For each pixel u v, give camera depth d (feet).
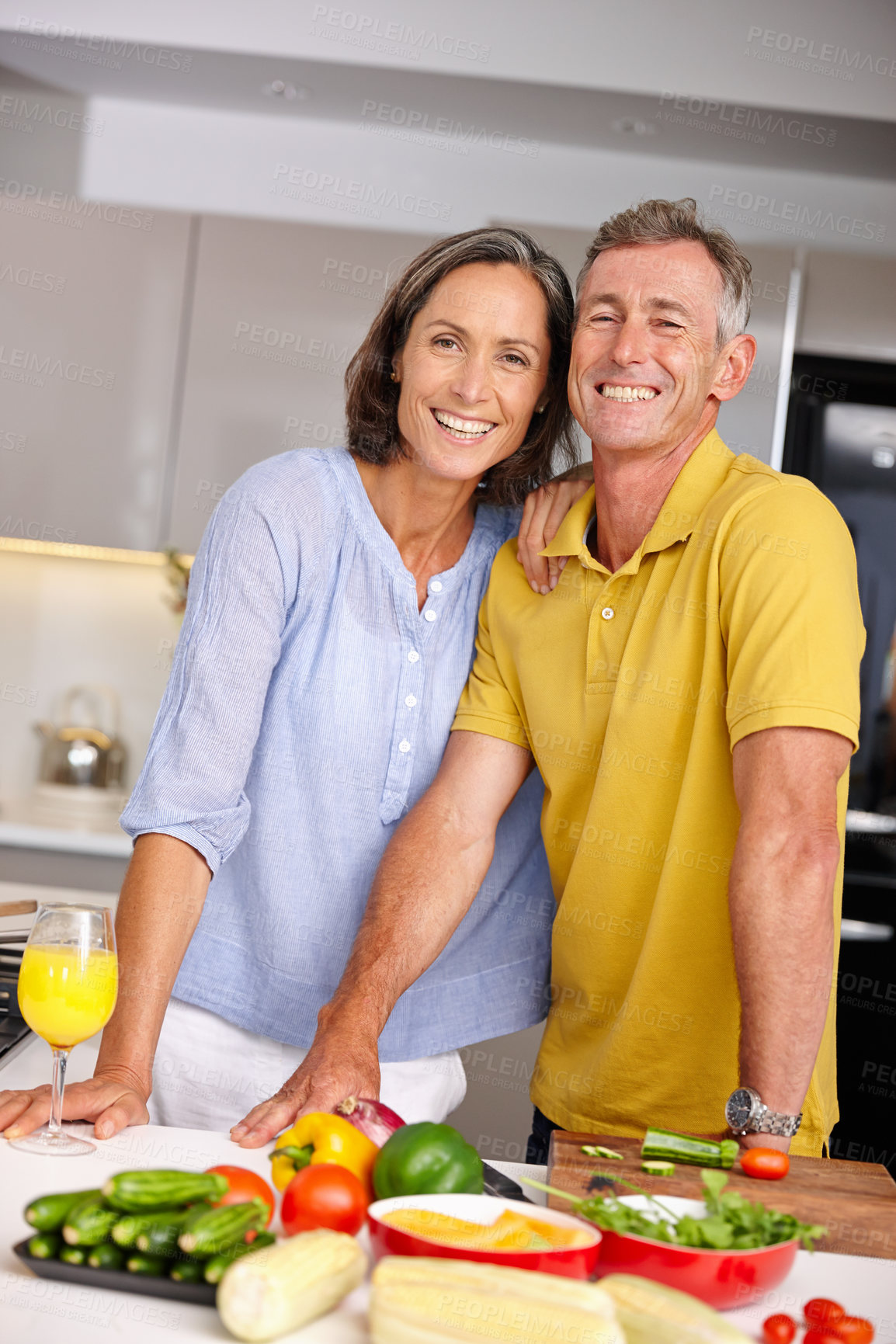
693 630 4.22
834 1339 2.38
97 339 10.00
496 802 4.86
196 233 9.95
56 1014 3.16
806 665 3.72
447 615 5.09
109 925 3.30
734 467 4.42
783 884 3.58
